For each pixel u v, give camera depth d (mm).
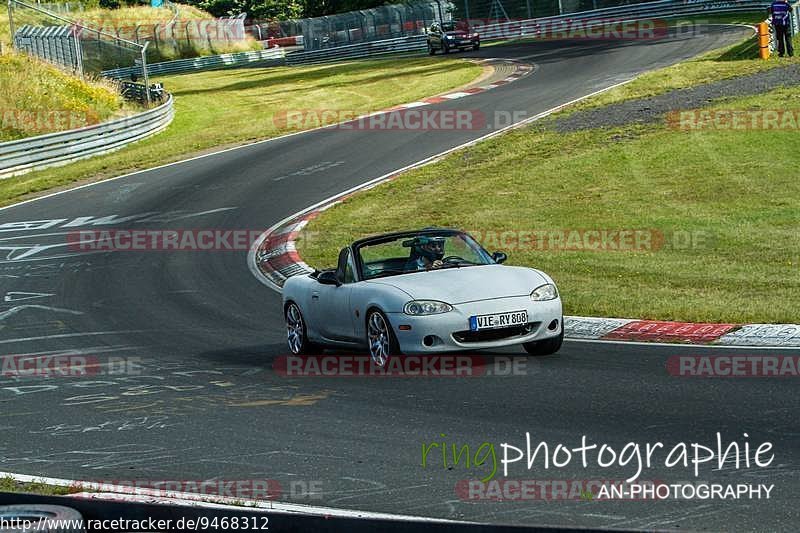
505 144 69188
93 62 124688
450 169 64750
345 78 130000
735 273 36594
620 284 36500
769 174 53750
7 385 28766
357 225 53438
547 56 117938
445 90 101875
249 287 43375
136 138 93438
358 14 174875
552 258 42312
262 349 31516
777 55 85438
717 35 109875
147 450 20250
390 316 25203
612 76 91812
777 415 19031
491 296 25141
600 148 63719
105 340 35031
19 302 43438
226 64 194000
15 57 113250
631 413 19938
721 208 48656
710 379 22391
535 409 20828
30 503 13617
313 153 76750
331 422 21219
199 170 75062
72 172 78500
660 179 55625
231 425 21797
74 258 52125
